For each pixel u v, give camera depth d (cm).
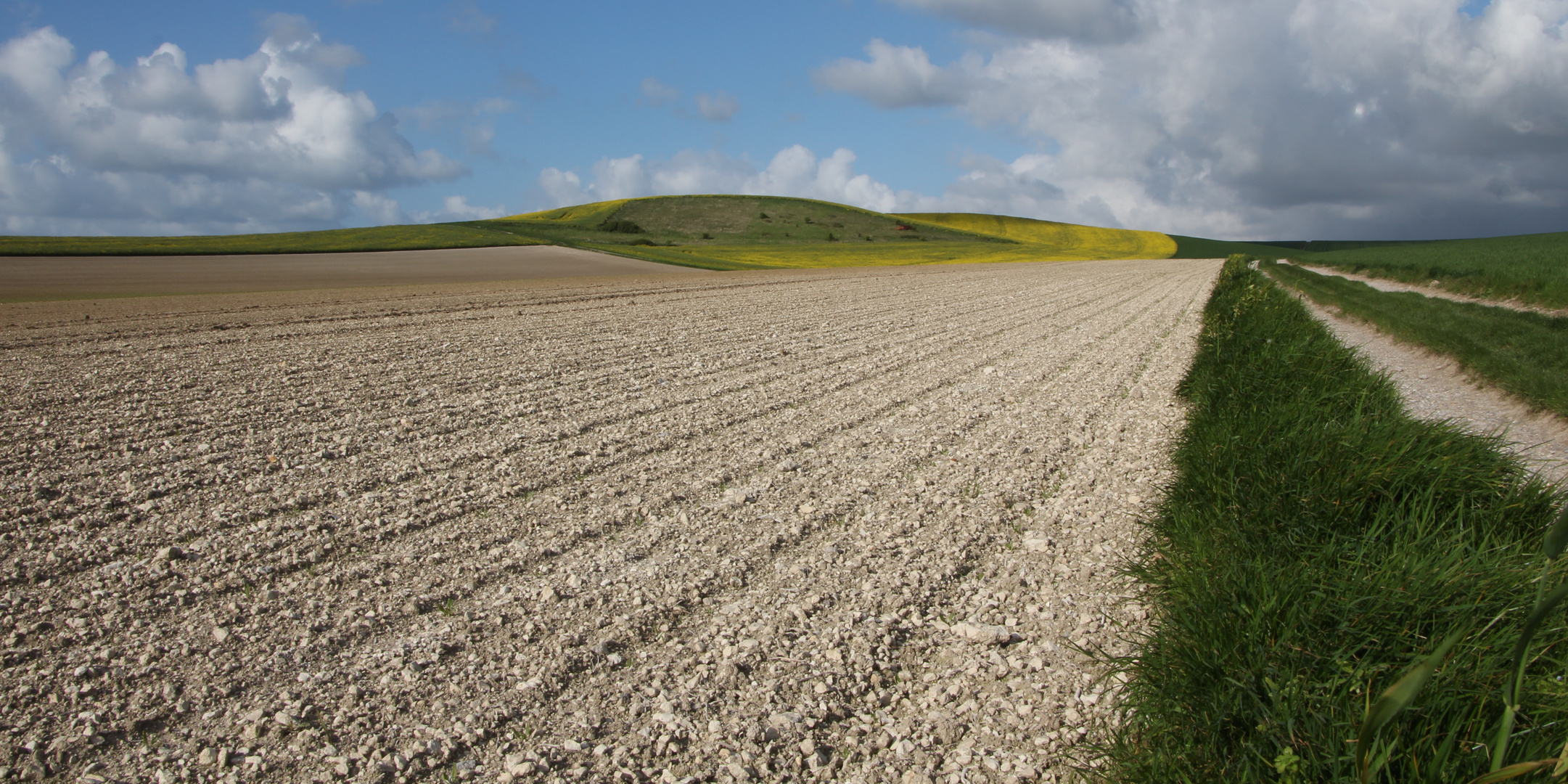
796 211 12681
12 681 305
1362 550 290
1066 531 472
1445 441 380
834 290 2753
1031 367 1070
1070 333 1470
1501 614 229
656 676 316
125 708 290
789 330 1480
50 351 1129
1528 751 192
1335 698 222
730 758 268
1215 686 241
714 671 319
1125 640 339
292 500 507
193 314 1717
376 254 5822
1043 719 290
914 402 832
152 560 414
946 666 328
